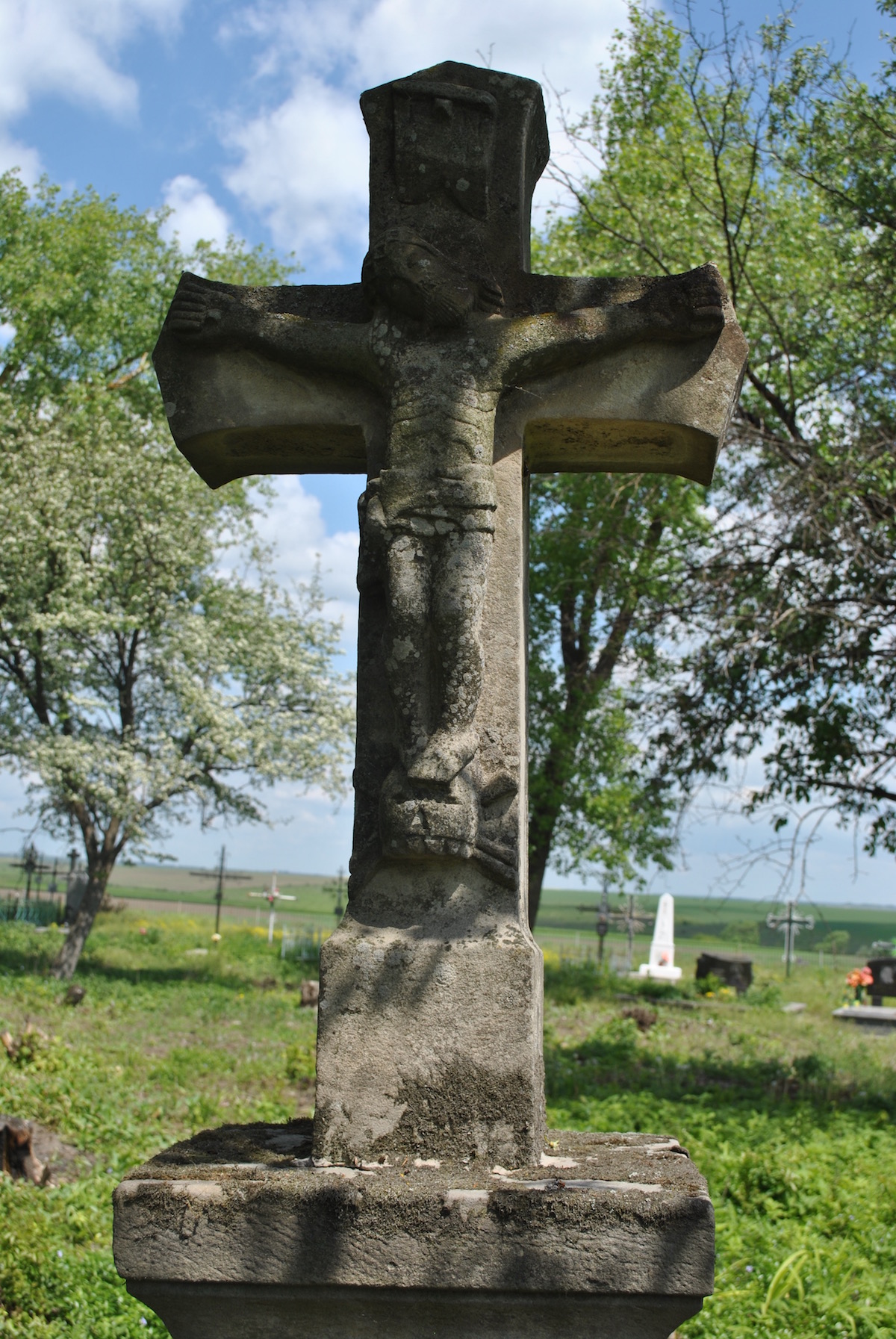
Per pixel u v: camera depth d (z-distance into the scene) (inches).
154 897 2219.5
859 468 348.5
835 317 422.0
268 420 130.1
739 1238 206.4
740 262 407.8
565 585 642.2
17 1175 249.9
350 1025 106.7
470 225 130.0
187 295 131.2
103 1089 348.5
